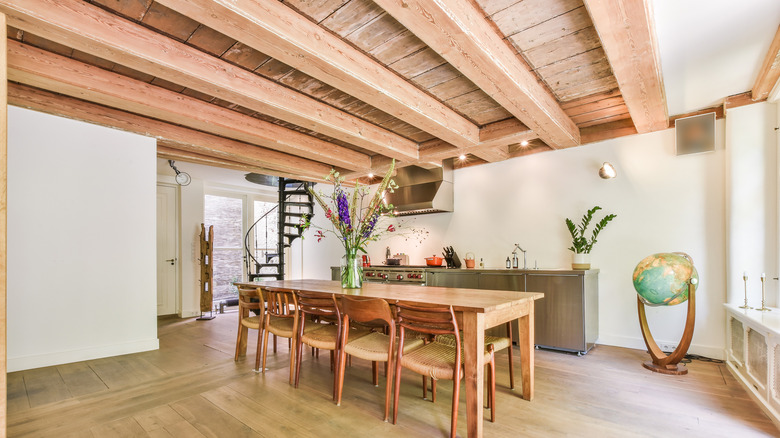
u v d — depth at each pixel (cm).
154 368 329
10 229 325
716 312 343
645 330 333
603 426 214
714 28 227
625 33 204
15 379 301
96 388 281
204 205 682
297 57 226
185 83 259
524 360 255
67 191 354
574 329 365
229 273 719
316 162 541
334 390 256
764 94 299
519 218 468
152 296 402
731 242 318
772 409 219
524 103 290
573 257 404
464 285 445
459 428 214
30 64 245
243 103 295
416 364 212
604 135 403
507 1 202
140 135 397
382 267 525
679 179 365
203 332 488
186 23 224
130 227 390
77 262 357
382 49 251
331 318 366
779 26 224
